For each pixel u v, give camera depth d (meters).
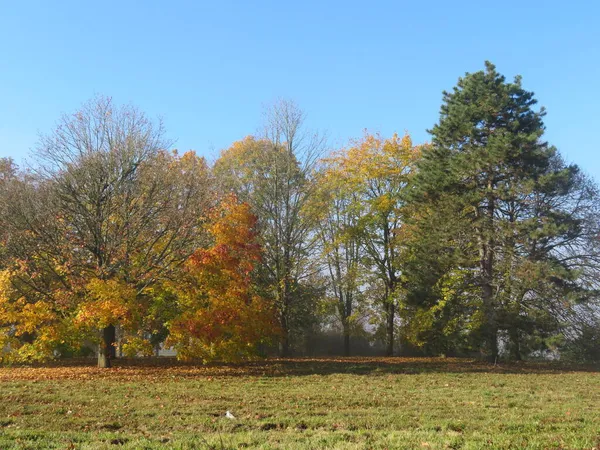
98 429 11.38
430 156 31.55
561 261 29.61
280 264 32.88
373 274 37.06
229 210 24.94
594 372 25.28
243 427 11.51
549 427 11.30
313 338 43.41
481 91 30.28
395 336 38.81
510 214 29.47
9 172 30.27
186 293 23.72
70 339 22.58
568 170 27.53
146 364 26.22
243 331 24.17
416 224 30.84
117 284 21.64
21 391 16.36
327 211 36.97
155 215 24.05
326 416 12.73
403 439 9.84
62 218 23.17
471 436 10.14
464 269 30.03
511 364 28.48
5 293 21.67
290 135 34.53
